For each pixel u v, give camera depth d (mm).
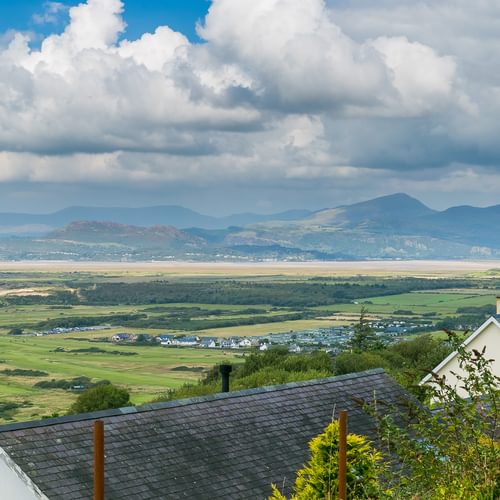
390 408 12281
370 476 14070
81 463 17875
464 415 11375
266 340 177750
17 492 17000
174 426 20344
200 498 18406
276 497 15336
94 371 135500
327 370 69125
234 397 22547
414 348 74312
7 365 143375
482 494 10930
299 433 22297
